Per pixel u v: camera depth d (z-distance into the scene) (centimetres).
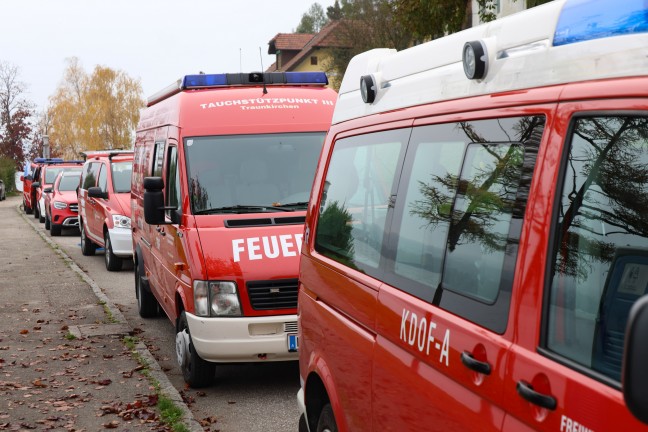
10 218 3591
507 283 250
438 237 308
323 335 432
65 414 684
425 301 306
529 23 269
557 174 236
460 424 267
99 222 1731
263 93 873
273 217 769
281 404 711
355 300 382
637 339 155
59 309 1191
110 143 7988
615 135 218
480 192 281
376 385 348
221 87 891
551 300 231
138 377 799
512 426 237
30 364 858
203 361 750
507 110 271
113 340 976
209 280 715
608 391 200
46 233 2670
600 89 223
